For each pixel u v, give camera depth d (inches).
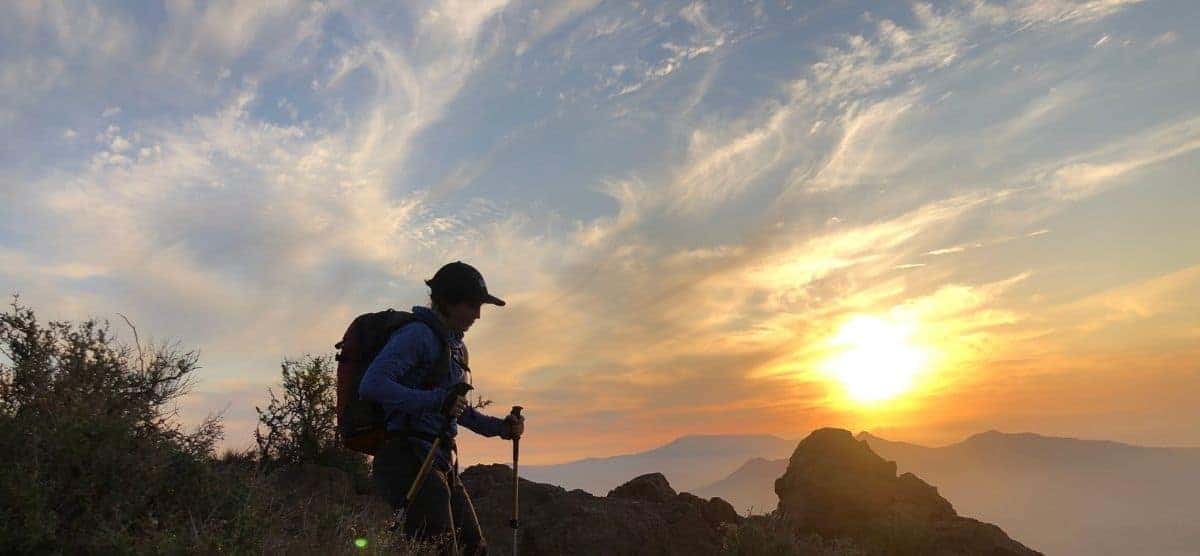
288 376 328.5
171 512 155.6
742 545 316.2
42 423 154.6
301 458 319.9
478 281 173.6
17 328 176.9
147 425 172.1
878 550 392.5
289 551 147.6
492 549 307.7
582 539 310.8
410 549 153.6
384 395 158.9
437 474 167.5
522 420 189.3
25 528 132.1
